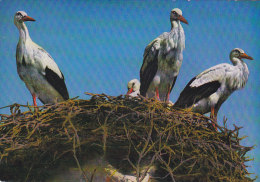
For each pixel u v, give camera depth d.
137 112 3.79
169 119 3.85
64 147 3.78
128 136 3.67
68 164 3.90
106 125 3.71
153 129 3.80
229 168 4.02
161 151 3.93
